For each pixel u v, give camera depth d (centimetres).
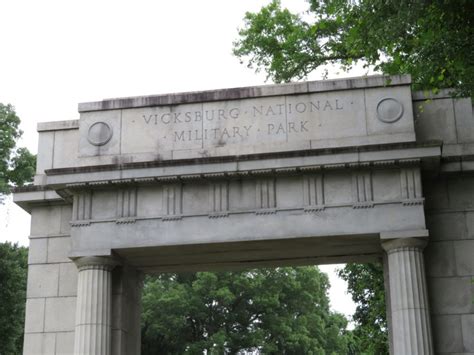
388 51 3031
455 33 2622
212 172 3078
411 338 2852
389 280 3139
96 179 3134
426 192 3164
